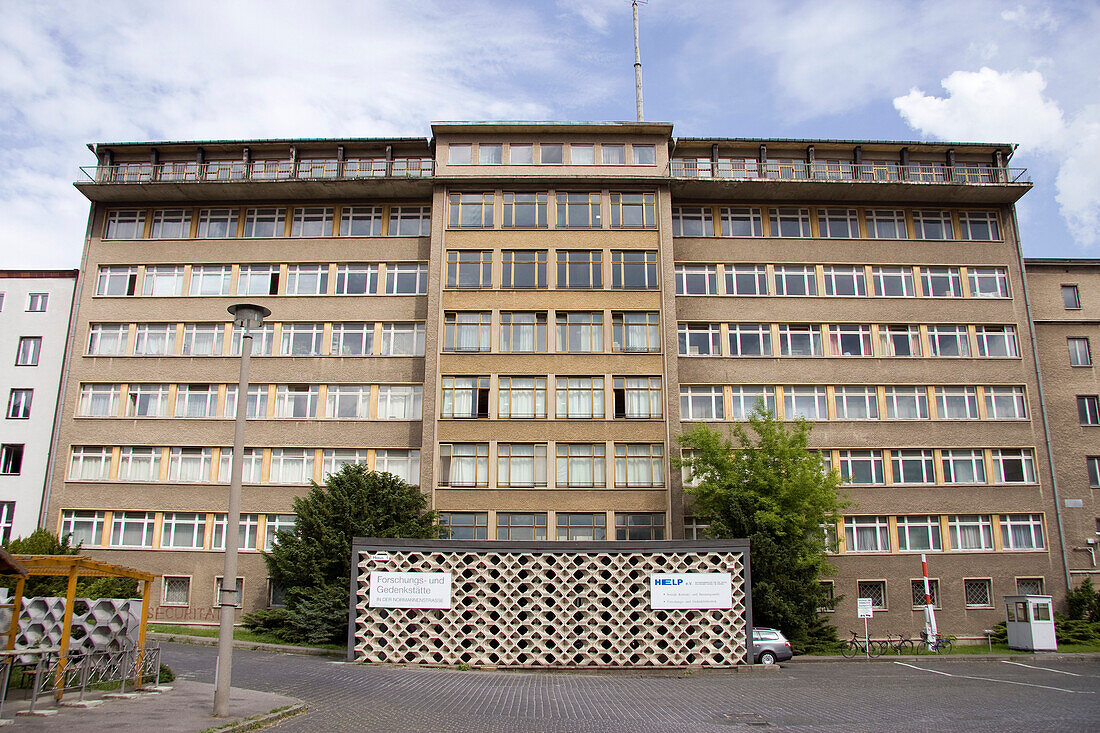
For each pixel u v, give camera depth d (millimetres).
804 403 37656
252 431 36906
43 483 36875
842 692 19594
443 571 24375
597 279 37219
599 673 23219
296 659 24297
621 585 24484
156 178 40188
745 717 15883
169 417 37219
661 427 35500
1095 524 37312
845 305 38812
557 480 35000
